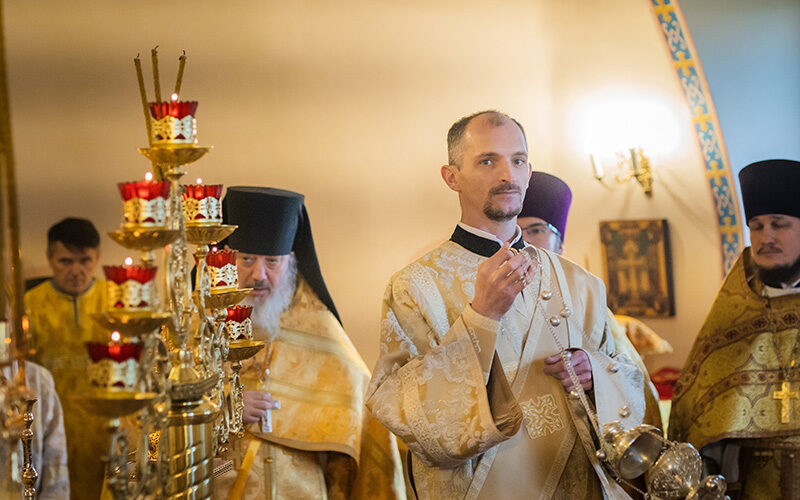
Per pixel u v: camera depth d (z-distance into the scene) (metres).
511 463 2.48
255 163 6.86
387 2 7.17
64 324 2.99
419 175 7.16
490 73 7.48
